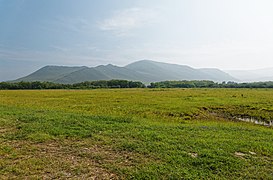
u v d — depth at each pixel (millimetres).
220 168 9031
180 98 44219
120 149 10867
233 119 28047
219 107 33688
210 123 22266
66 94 56406
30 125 15039
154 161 9523
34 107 28625
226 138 13672
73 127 14898
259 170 8953
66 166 8828
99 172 8453
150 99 42625
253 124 25094
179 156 10055
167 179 8031
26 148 10734
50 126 14930
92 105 33219
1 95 52000
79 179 7887
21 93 60844
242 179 8227
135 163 9289
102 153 10328
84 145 11383
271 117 28609
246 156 10508
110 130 14539
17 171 8234
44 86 112188
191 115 27922
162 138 12906
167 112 28531
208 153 10500
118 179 8000
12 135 12773
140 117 24141
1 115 19000
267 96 48438
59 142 11789
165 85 130375
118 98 44781
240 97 46031
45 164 8945
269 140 13602
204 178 8172
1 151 10172
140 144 11562
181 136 13633
